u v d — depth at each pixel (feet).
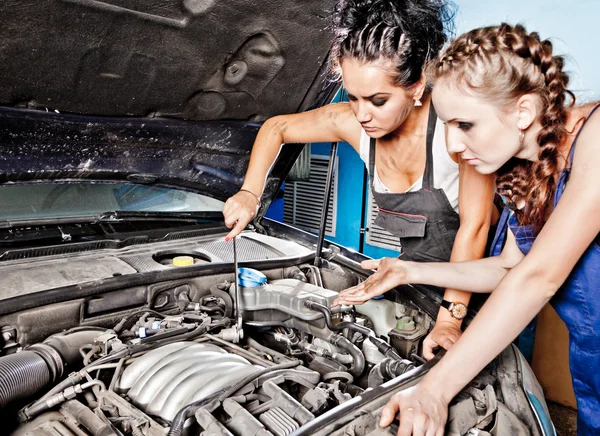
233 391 3.58
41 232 5.85
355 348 4.67
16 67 4.24
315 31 5.33
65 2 3.88
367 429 3.21
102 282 4.89
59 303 4.61
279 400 3.56
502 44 2.95
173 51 4.81
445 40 4.05
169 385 3.86
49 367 4.11
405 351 5.03
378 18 3.65
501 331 3.31
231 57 5.24
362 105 4.02
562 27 9.13
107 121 5.21
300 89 6.16
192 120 5.87
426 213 5.54
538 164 3.53
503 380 4.30
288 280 5.66
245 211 5.32
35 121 4.75
